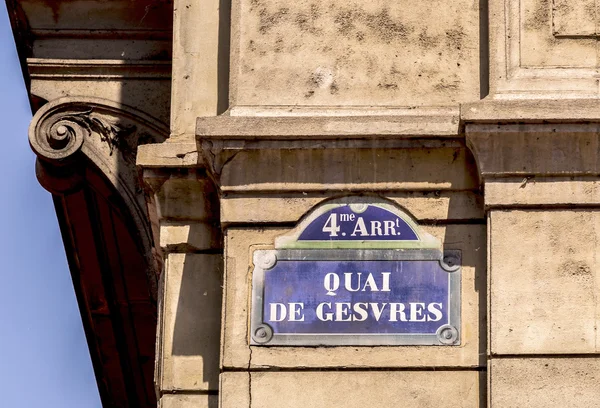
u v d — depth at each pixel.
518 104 11.96
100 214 14.56
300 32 12.45
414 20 12.42
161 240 12.37
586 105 11.95
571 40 12.29
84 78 14.02
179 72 12.67
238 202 12.14
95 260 14.99
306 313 11.95
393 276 11.98
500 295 11.81
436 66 12.34
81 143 13.78
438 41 12.38
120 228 14.69
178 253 12.36
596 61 12.25
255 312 11.96
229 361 11.88
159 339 12.36
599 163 11.98
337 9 12.48
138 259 14.95
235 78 12.38
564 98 12.10
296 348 11.88
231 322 11.96
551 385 11.65
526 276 11.84
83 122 13.86
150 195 12.55
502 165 11.99
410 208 12.09
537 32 12.30
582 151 11.99
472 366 11.80
